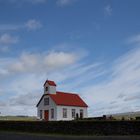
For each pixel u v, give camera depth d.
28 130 52.78
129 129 44.12
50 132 50.47
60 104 79.81
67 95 85.94
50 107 80.12
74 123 48.56
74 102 84.81
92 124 47.03
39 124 51.97
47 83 81.88
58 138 42.38
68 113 81.69
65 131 49.09
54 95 81.81
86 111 87.12
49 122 51.06
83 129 47.59
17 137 43.88
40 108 82.06
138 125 43.56
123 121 44.81
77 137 43.28
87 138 41.62
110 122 45.66
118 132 44.81
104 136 43.47
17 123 54.34
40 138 42.62
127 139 38.97
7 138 42.91
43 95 82.00
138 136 41.47
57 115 78.69
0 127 55.84
